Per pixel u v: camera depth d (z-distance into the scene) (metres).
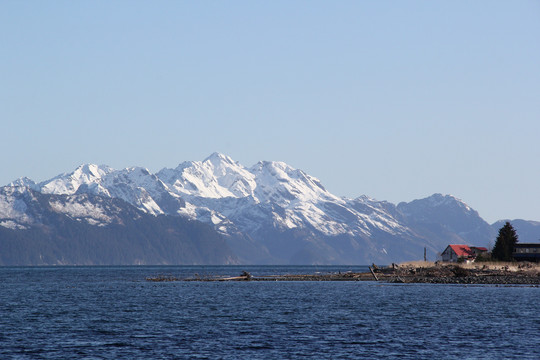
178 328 144.00
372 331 138.75
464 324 149.00
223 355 113.06
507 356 112.62
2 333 136.00
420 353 114.94
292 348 119.19
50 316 167.00
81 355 112.88
